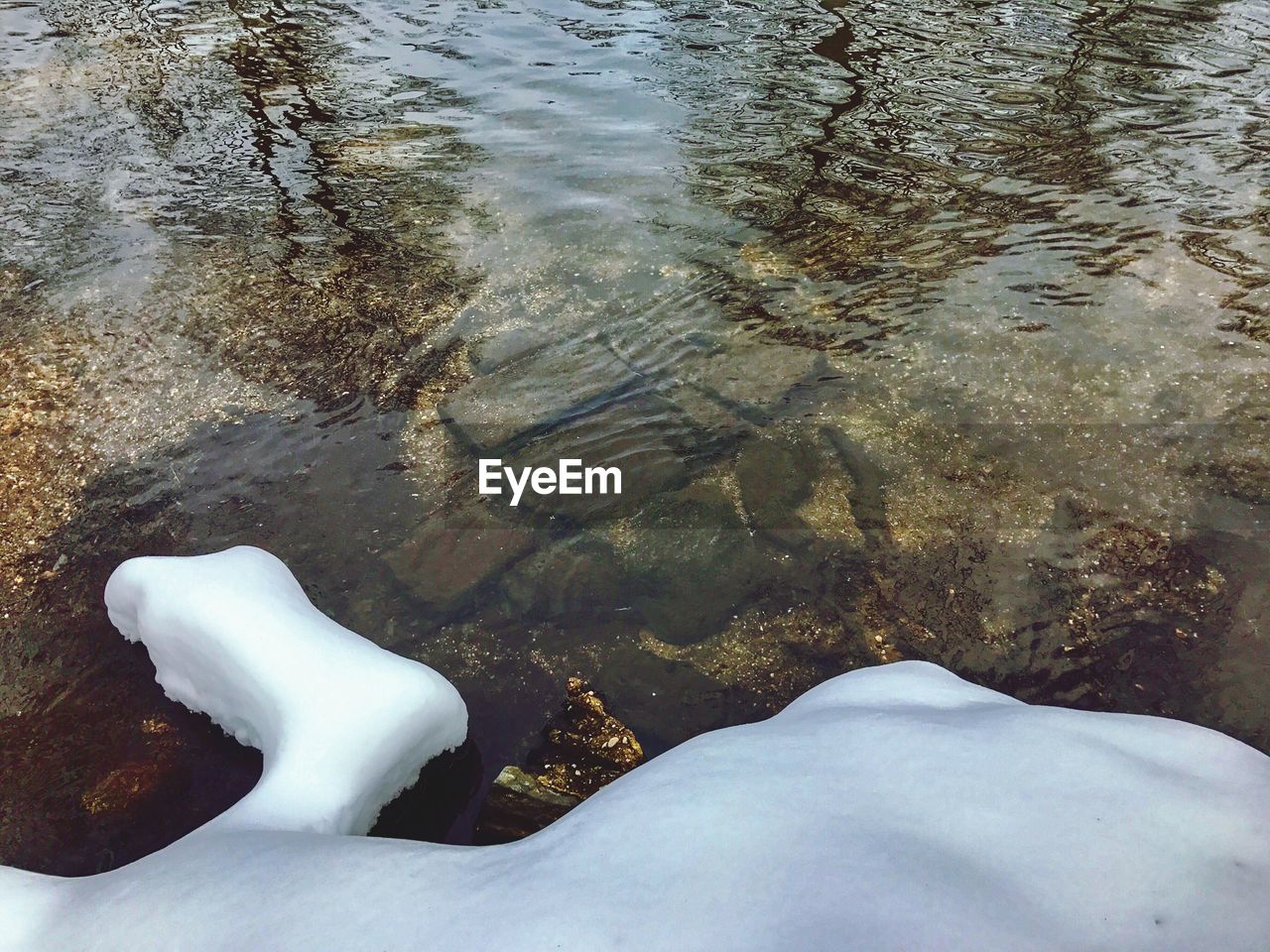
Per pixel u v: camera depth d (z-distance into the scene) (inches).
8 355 130.1
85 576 97.6
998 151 189.6
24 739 81.1
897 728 57.9
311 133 204.5
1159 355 128.8
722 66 240.2
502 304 145.3
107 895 55.8
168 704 84.7
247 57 247.8
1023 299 142.2
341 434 118.4
